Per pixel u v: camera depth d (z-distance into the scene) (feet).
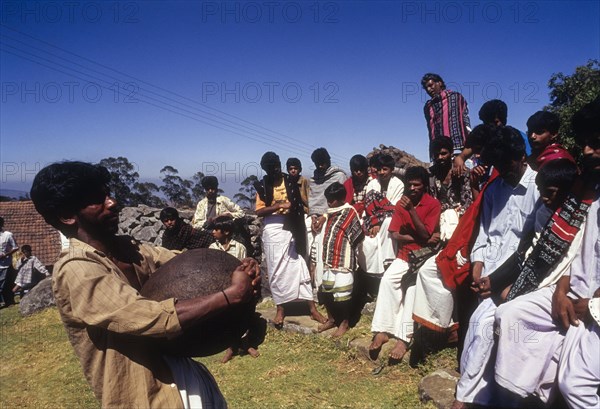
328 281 17.01
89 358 5.69
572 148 33.01
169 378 5.97
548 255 9.33
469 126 18.49
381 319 14.94
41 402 15.89
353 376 14.65
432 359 13.99
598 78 41.45
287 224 19.01
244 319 6.12
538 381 9.29
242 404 13.75
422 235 14.46
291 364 16.12
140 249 6.95
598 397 8.57
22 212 66.80
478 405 10.58
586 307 8.75
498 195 11.66
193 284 5.89
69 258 5.52
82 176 5.83
